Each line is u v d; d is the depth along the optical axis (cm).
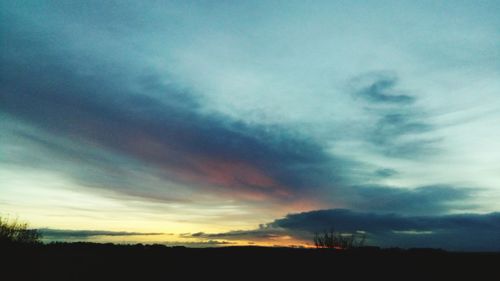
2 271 1638
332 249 2458
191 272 1841
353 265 1936
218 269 1914
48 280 1558
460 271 1745
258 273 1820
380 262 1978
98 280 1617
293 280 1664
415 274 1706
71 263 1928
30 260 1892
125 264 1989
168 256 2252
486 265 1844
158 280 1661
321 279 1670
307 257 2173
